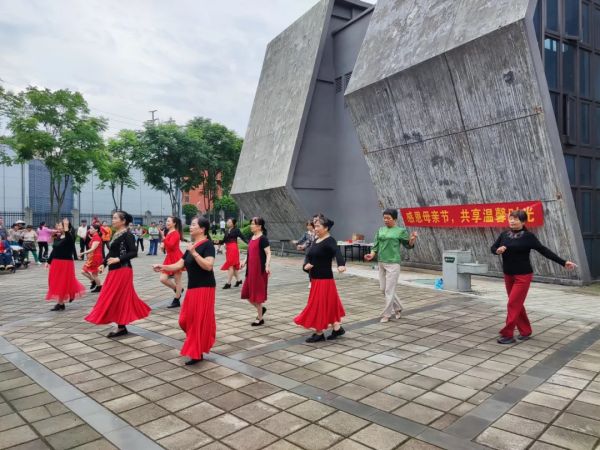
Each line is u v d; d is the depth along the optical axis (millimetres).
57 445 3094
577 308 7781
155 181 31500
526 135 10148
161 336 5980
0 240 13523
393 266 6688
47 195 39969
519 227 5402
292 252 21547
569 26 12094
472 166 11555
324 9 18734
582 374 4375
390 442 3064
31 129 22422
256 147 22031
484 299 8617
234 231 10305
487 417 3438
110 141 35031
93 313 5852
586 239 12102
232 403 3752
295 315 7316
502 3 10242
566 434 3162
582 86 12391
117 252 5922
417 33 12812
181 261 4945
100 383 4250
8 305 8281
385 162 14234
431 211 13008
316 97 18781
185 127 34469
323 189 18938
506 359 4859
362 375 4387
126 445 3080
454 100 11445
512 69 9977
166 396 3920
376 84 13461
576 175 11984
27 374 4527
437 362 4773
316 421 3396
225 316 7234
